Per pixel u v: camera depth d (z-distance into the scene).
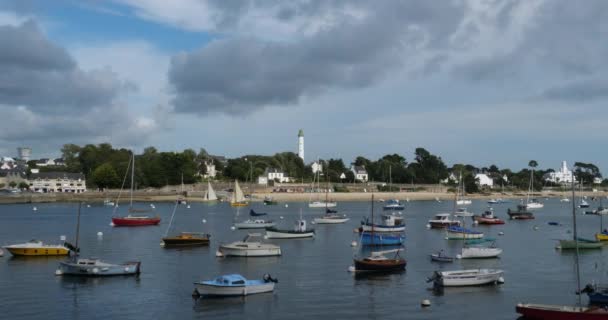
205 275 60.22
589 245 83.25
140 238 95.75
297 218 146.50
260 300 48.84
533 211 195.50
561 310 41.16
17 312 45.00
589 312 40.19
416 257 74.50
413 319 43.31
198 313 44.78
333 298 49.66
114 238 95.62
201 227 117.62
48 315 44.19
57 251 72.69
